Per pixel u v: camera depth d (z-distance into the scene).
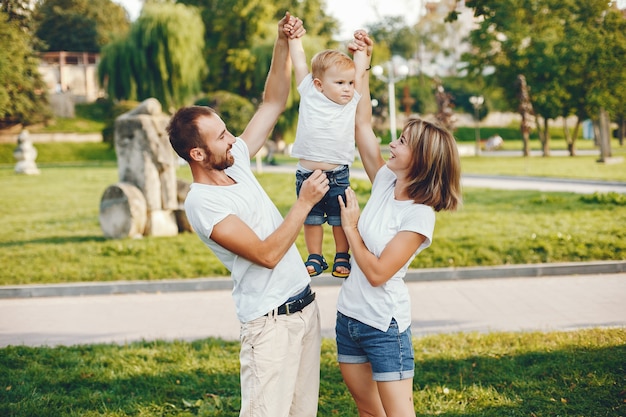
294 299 3.00
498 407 4.34
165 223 12.05
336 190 3.36
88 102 58.16
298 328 3.01
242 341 2.99
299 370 3.15
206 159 2.92
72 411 4.45
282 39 3.52
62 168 32.81
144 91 39.41
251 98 48.28
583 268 9.20
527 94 30.67
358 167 28.03
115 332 6.91
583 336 5.83
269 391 2.93
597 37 21.62
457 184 3.12
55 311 7.90
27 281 9.06
